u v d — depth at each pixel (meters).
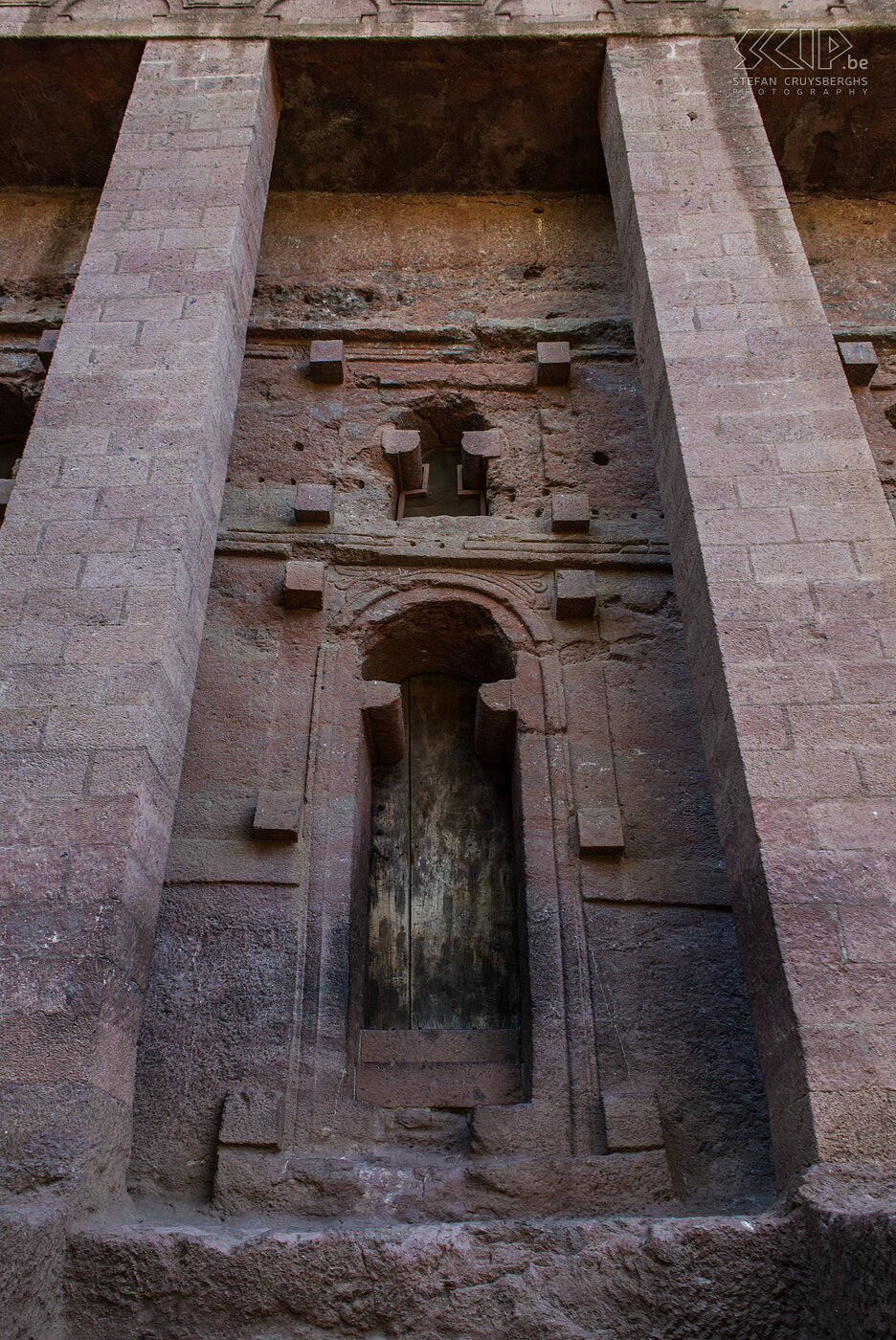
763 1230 4.54
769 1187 5.81
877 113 11.09
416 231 11.61
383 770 8.25
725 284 8.00
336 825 7.19
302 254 11.38
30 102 10.91
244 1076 6.13
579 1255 4.55
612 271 11.25
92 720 5.73
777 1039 5.07
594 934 6.75
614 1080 6.19
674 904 6.89
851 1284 4.02
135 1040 5.43
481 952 7.38
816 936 5.08
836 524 6.57
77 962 5.04
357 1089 6.51
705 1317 4.37
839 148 11.52
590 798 7.35
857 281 11.20
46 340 10.34
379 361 10.37
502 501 9.38
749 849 5.50
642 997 6.51
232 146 9.18
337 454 9.59
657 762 7.57
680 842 7.18
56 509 6.67
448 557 8.66
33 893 5.20
